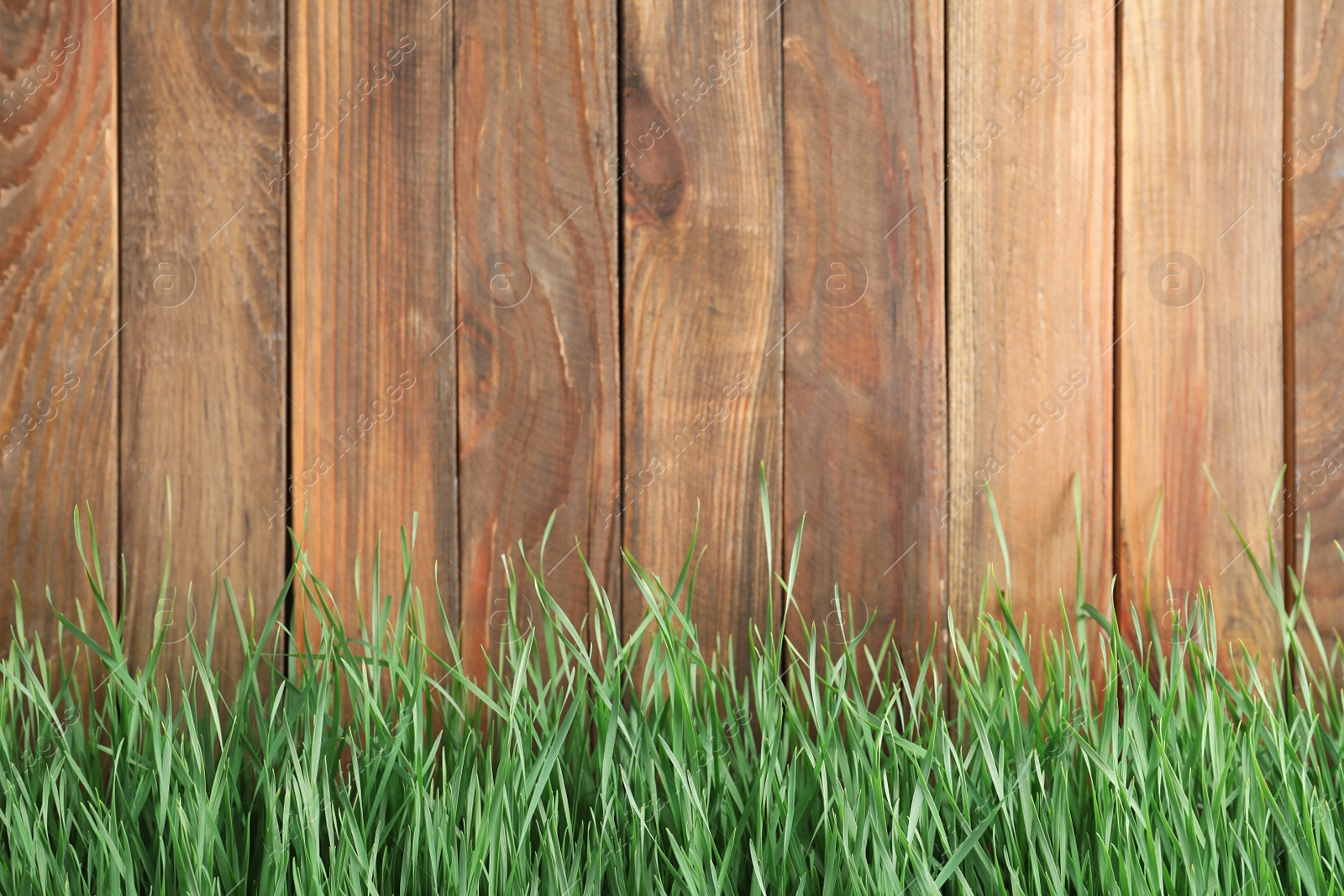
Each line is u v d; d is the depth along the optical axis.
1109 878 1.32
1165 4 1.46
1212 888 1.32
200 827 1.32
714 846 1.34
